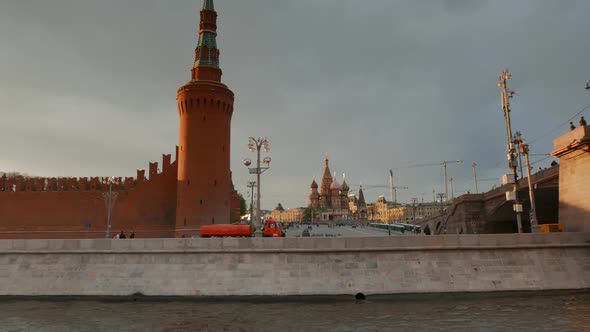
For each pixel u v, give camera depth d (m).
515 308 20.34
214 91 52.50
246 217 119.19
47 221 53.22
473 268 23.95
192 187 50.34
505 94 31.66
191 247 25.08
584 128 25.38
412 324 18.12
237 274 24.20
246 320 19.28
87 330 18.19
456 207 60.62
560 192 28.70
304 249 24.53
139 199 53.66
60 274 25.02
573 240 24.80
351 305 22.00
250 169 34.19
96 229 52.84
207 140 51.59
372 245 24.61
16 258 25.77
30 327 18.75
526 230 61.28
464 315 19.39
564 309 19.88
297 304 22.52
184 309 21.67
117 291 24.22
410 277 23.75
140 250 25.09
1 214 53.44
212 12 58.25
